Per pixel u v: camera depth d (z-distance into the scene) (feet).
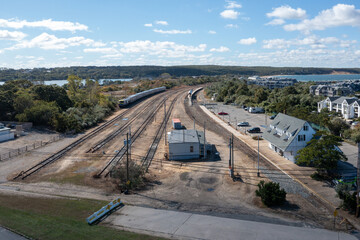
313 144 128.57
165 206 101.09
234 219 91.45
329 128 212.23
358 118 243.60
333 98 297.33
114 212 95.35
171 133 168.35
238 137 199.41
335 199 106.52
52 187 115.03
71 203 100.37
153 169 139.13
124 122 248.93
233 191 114.32
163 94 454.81
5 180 120.78
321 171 130.41
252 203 103.96
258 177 128.16
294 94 367.66
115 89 516.32
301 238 79.71
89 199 104.78
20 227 81.10
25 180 121.60
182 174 132.87
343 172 130.00
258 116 280.10
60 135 195.21
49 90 267.39
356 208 94.48
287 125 159.33
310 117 239.50
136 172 119.44
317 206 101.19
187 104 355.56
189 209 98.84
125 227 85.10
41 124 216.33
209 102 381.60
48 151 160.76
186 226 86.58
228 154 161.79
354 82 608.60
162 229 84.38
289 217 93.09
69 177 125.80
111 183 120.78
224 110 318.45
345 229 85.35
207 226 86.63
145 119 262.47
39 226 82.28
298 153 138.72
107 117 270.46
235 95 376.27
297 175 129.70
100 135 201.57
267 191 101.35
